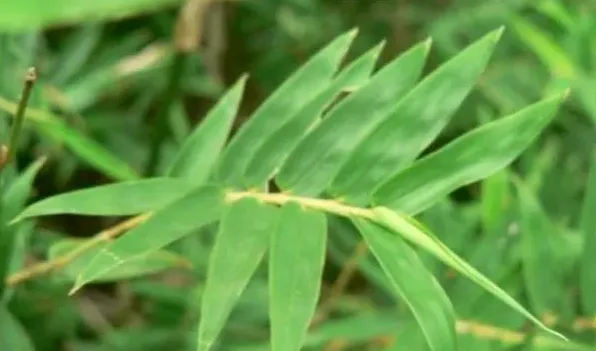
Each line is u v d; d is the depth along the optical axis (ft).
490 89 2.38
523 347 1.51
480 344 1.50
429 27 2.67
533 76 2.40
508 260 1.63
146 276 2.15
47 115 1.58
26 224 1.59
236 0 2.46
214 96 2.61
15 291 1.78
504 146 1.22
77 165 2.30
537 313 1.54
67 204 1.26
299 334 1.13
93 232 2.46
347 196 1.24
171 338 2.08
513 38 2.51
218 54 2.64
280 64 2.77
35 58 2.02
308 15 2.79
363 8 2.84
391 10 2.83
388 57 2.76
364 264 1.86
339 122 1.28
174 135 2.43
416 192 1.22
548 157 2.18
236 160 1.31
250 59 2.79
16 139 1.36
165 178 1.29
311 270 1.17
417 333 1.51
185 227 1.21
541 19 2.52
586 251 1.53
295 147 1.27
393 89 1.28
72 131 1.62
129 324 2.27
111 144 2.41
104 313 2.33
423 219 1.75
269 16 2.75
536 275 1.55
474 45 1.25
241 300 2.02
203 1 1.94
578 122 2.46
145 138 2.44
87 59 2.43
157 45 2.49
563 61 1.90
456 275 1.61
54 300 1.95
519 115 1.23
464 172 1.22
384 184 1.22
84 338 2.28
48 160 2.12
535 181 2.03
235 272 1.17
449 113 1.24
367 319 1.69
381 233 1.21
